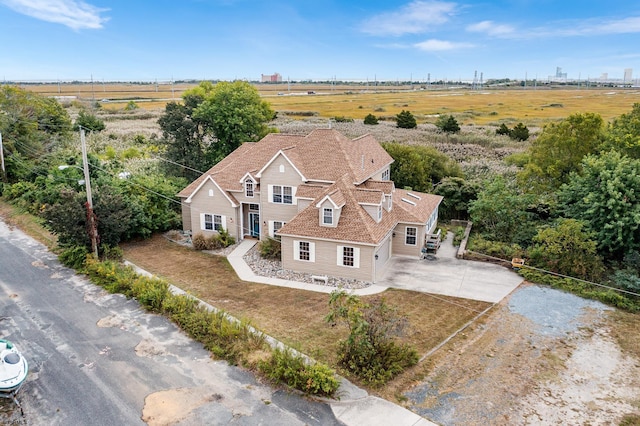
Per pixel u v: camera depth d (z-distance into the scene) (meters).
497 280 28.17
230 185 34.78
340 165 33.25
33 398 16.83
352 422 15.63
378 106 124.50
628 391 17.58
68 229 28.92
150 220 36.28
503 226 34.41
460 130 79.81
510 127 82.50
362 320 18.25
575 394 17.31
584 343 21.05
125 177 41.66
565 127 37.56
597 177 29.97
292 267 29.75
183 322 21.89
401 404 16.56
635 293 25.36
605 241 28.33
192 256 32.81
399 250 32.50
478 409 16.34
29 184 44.12
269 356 19.09
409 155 44.06
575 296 26.03
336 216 28.44
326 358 19.39
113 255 31.12
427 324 22.61
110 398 16.81
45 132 60.50
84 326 22.08
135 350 20.00
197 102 51.00
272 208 33.31
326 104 132.75
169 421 15.61
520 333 21.84
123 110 118.25
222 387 17.45
